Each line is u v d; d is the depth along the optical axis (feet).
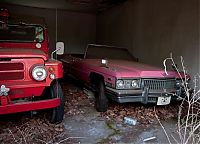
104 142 10.77
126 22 31.96
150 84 13.67
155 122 13.66
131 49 30.53
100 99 14.76
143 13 27.45
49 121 13.07
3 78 10.69
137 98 13.29
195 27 19.27
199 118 11.83
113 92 13.17
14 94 10.89
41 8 40.63
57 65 11.68
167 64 22.95
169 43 22.75
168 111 15.55
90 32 44.29
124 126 12.92
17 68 10.93
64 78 26.14
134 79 13.34
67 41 43.01
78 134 11.60
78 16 43.32
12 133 11.28
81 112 15.07
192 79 19.52
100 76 14.98
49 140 10.69
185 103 16.25
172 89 14.19
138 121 13.74
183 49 20.77
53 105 11.53
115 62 17.16
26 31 15.84
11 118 13.37
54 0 33.86
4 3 36.73
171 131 12.25
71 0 33.53
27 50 12.63
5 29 15.31
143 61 27.58
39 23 16.35
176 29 21.68
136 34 29.14
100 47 21.01
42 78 11.16
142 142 10.88
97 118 14.05
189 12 19.95
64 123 13.04
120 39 33.91
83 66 17.74
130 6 30.73
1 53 10.71
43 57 11.35
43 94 13.12
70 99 18.11
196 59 19.25
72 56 22.26
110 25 37.60
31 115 12.49
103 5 35.37
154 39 25.25
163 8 23.58
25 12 39.50
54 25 41.88
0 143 10.20
